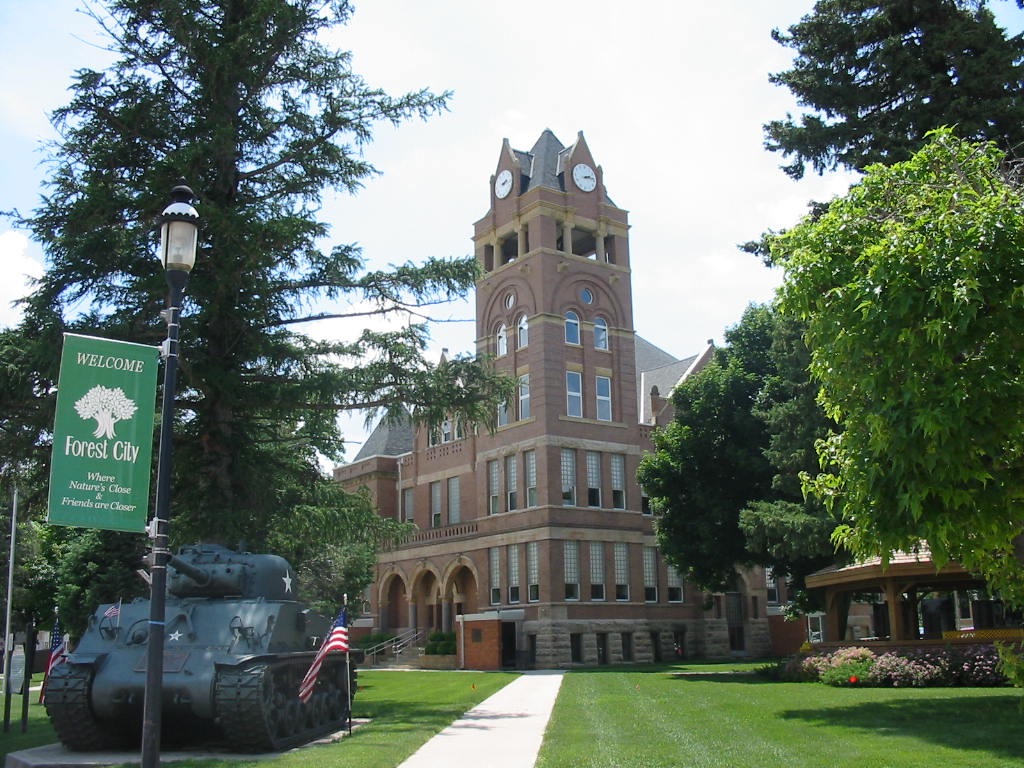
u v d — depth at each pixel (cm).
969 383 1037
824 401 1280
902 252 1079
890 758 1142
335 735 1588
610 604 4453
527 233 4803
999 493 1066
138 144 2086
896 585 2416
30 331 1920
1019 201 1070
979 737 1304
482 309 4941
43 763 1354
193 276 1972
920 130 2205
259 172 2245
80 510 990
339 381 2109
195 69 2148
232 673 1372
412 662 4744
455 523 5019
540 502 4394
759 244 2489
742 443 3111
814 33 2352
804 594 3155
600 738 1391
